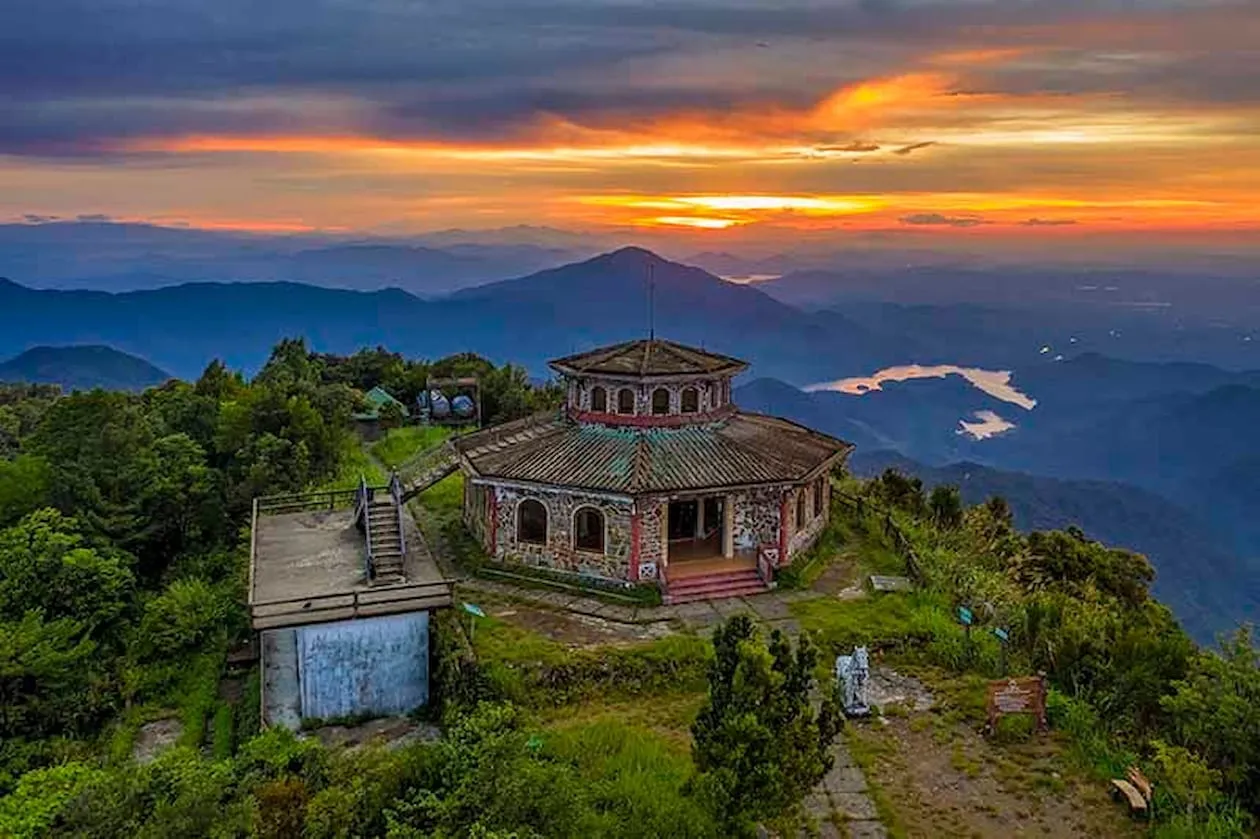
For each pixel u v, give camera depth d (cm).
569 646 2994
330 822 1945
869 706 2666
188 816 1862
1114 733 2523
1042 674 2584
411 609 2875
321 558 3366
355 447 6481
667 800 2031
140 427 5078
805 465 3778
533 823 1883
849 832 2114
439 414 7512
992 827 2142
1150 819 2147
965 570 3781
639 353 4056
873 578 3656
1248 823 2141
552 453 3728
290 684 3158
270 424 5584
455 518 4400
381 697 2914
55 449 4766
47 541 3916
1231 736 2245
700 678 2884
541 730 2509
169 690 3569
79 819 1952
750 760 1784
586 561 3541
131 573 4181
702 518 3934
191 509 4894
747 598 3469
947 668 2981
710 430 3950
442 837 1800
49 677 3434
